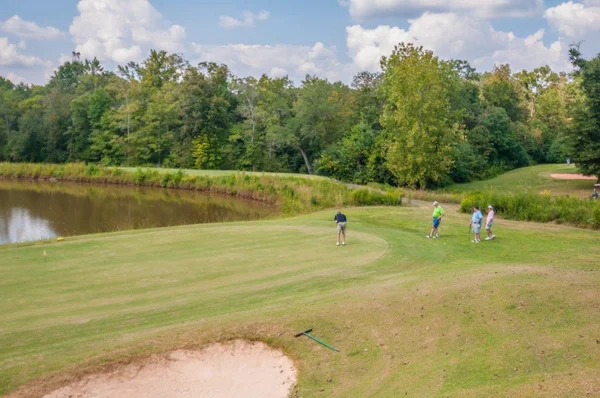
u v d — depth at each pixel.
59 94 98.12
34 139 90.50
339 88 91.62
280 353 11.10
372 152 63.50
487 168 69.81
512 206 32.69
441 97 52.91
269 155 79.94
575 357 9.68
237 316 12.70
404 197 45.81
